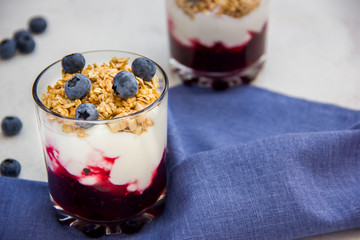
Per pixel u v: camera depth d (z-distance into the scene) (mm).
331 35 818
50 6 901
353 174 589
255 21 692
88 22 856
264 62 741
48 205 571
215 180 567
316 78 743
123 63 557
